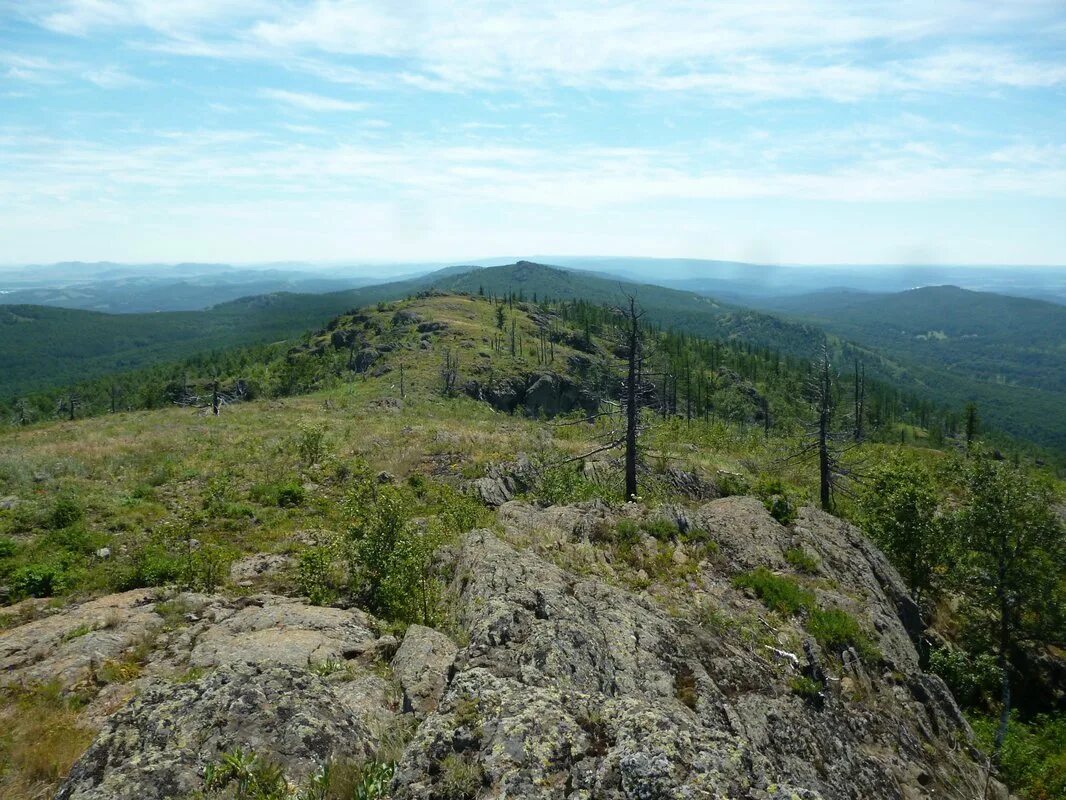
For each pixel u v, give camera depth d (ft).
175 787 15.94
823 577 55.16
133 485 69.36
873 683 43.29
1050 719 77.51
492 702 19.66
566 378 388.57
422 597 37.86
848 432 115.55
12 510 56.59
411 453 93.15
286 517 61.72
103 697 26.13
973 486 97.50
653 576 49.98
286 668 21.81
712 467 104.37
